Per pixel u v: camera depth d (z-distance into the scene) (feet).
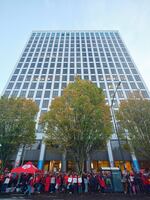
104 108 61.87
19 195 40.11
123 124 66.74
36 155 89.97
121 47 189.57
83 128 55.06
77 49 185.88
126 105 68.54
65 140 56.80
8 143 61.26
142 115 64.54
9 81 137.39
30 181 43.47
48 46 191.21
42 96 123.34
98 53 178.29
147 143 60.39
